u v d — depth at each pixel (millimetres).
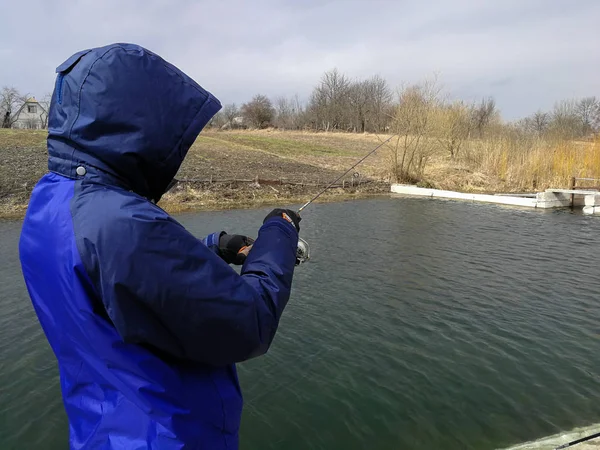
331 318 6793
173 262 1142
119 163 1203
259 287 1369
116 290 1103
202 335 1207
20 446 4039
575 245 12094
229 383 1407
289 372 5277
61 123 1231
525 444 4148
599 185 23734
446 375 5270
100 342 1175
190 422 1265
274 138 43656
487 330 6488
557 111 32438
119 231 1104
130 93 1192
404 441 4207
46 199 1240
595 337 6309
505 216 17172
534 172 26516
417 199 21781
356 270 9281
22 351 5676
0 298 7406
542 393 4965
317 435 4266
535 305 7504
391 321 6734
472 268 9617
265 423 4398
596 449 3830
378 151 34000
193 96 1290
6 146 23875
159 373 1212
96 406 1259
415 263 9930
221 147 32438
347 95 59906
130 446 1210
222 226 14234
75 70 1218
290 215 1723
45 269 1199
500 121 34031
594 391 5016
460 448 4129
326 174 25938
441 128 26359
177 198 18281
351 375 5227
